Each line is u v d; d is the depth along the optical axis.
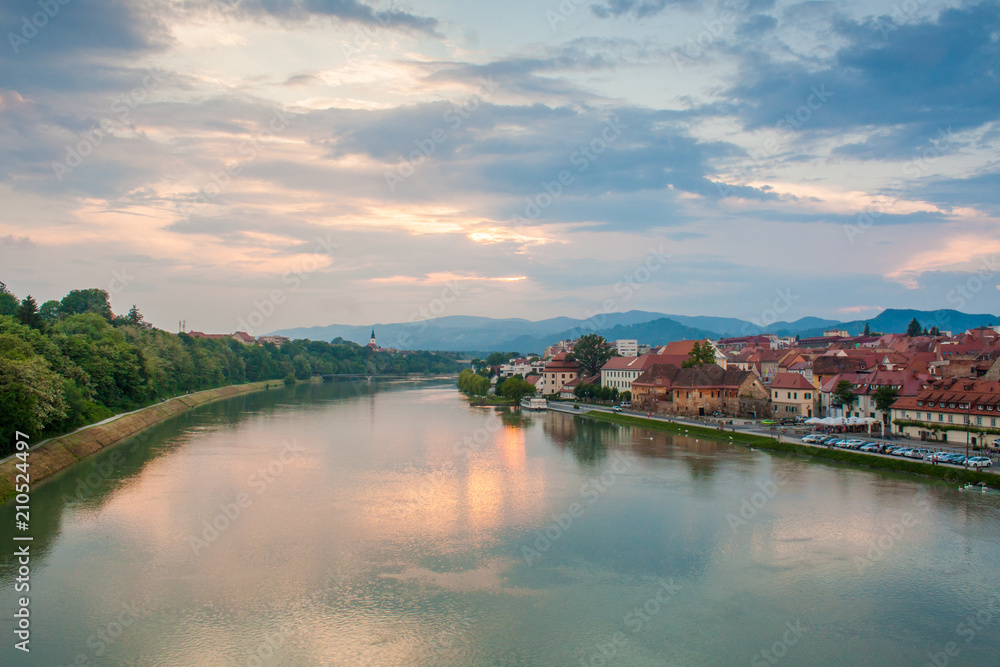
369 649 55.50
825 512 91.62
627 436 166.12
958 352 193.62
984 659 54.94
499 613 62.06
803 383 180.25
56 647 55.09
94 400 162.12
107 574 69.75
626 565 73.56
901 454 120.44
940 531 83.75
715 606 63.91
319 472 117.06
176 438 154.50
